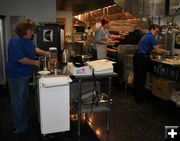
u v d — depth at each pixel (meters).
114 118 3.65
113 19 7.30
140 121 3.54
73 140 2.93
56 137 2.99
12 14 5.40
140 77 4.27
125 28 6.35
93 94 3.05
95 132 3.16
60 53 4.15
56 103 2.77
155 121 3.54
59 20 11.30
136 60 4.26
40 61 3.26
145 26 5.46
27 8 5.49
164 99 4.02
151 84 4.46
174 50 4.60
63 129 2.88
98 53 5.48
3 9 5.32
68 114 2.86
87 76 2.79
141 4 5.47
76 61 3.07
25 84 3.00
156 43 4.26
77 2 6.78
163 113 3.87
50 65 3.16
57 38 5.19
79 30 11.46
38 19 5.62
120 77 5.29
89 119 3.60
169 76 4.04
